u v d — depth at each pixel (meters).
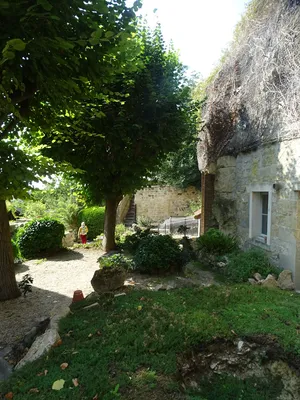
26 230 7.75
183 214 15.27
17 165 2.72
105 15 2.75
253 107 5.55
